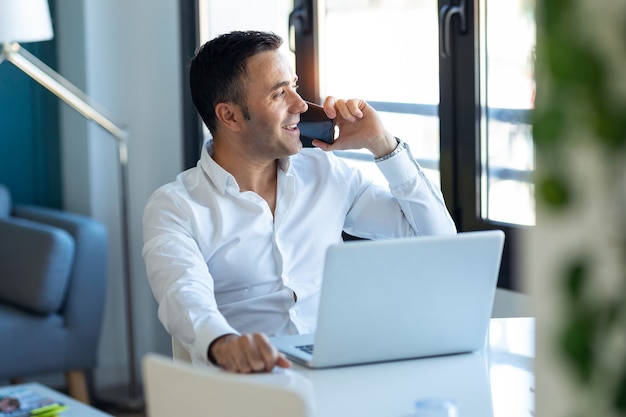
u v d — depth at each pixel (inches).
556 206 21.7
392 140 95.7
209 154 95.7
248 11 168.2
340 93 150.1
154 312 189.2
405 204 96.8
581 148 23.2
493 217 126.6
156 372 57.5
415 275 69.8
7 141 191.5
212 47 93.2
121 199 171.6
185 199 92.0
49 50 188.2
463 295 72.6
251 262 93.0
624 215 22.1
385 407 62.0
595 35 21.4
